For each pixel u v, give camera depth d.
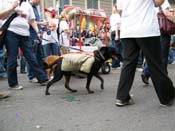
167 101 3.55
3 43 4.63
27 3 4.95
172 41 7.75
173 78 5.52
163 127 2.90
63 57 4.39
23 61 6.72
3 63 6.07
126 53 3.58
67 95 4.32
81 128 2.93
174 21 4.01
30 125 3.07
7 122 3.18
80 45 6.82
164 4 4.00
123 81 3.61
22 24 4.68
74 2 16.89
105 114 3.35
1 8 4.21
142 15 3.46
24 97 4.24
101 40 8.99
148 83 4.86
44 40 5.81
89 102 3.88
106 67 6.27
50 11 6.10
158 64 3.48
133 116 3.24
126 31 3.53
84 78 5.75
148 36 3.43
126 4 3.53
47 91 4.39
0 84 5.29
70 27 7.57
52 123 3.11
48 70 5.17
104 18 8.86
